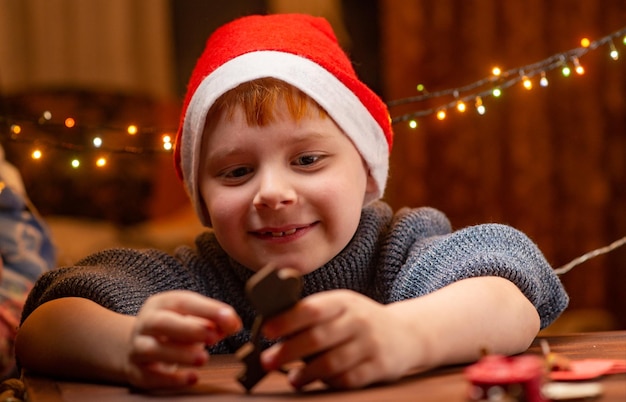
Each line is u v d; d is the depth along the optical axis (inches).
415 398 25.1
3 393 31.8
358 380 26.3
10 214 47.3
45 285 36.1
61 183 85.4
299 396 26.1
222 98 35.6
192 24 96.3
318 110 35.7
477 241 35.0
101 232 84.1
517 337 31.0
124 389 28.8
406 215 39.1
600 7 94.9
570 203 96.4
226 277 38.3
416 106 95.7
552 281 35.4
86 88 93.0
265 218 35.0
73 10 92.9
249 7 96.0
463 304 29.9
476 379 23.9
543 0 95.4
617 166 96.0
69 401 27.3
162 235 84.3
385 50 97.5
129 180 88.3
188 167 37.7
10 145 82.6
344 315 26.2
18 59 91.3
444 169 96.4
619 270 96.6
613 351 31.7
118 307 33.7
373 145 37.8
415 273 35.0
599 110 95.7
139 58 95.0
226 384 28.3
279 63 35.7
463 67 96.5
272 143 34.9
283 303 25.9
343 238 36.3
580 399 24.3
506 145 96.1
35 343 31.8
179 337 26.8
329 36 40.1
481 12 96.0
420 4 96.7
